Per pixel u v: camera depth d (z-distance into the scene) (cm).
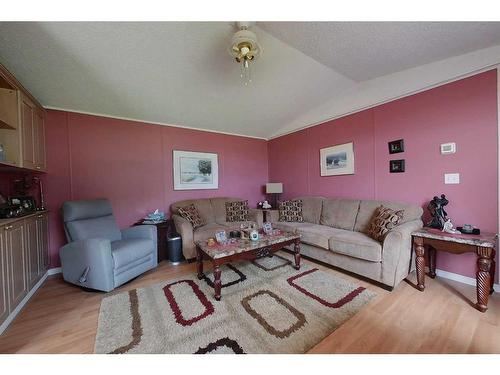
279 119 411
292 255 315
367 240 233
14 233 184
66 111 289
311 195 397
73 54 201
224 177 439
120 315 177
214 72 253
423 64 242
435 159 242
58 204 283
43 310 188
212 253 204
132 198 336
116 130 324
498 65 198
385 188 289
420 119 253
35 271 226
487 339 142
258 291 211
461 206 224
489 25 166
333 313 174
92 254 211
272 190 436
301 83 298
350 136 330
